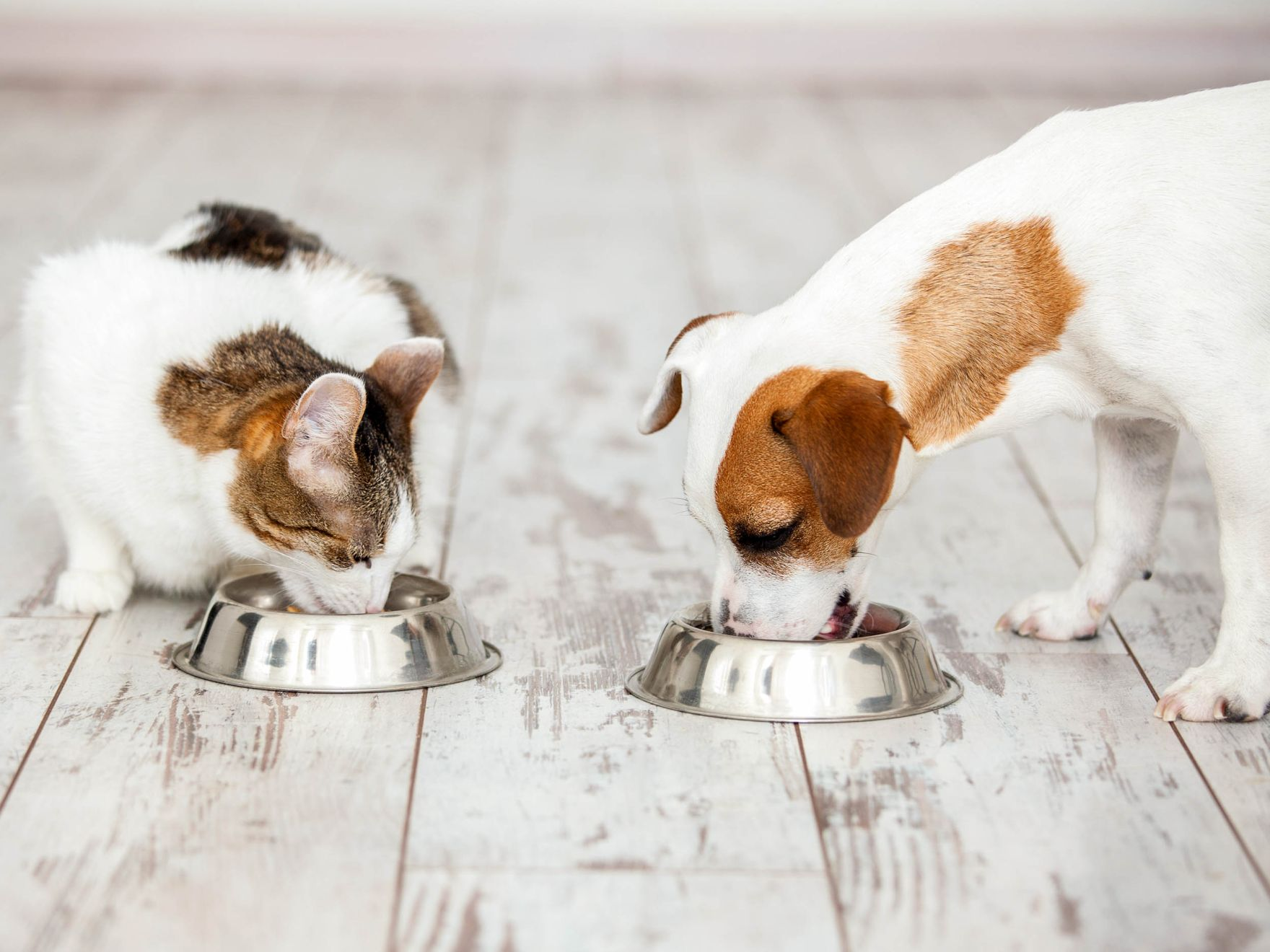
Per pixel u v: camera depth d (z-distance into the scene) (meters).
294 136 7.53
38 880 1.89
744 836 2.02
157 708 2.39
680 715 2.39
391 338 3.15
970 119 8.00
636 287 5.33
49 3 8.72
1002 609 2.90
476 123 7.98
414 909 1.84
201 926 1.80
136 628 2.75
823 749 2.27
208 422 2.59
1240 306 2.27
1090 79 8.95
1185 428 2.40
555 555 3.17
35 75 8.80
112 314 2.74
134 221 5.84
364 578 2.60
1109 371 2.37
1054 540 3.28
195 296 2.82
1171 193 2.31
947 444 2.42
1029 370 2.40
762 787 2.15
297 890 1.88
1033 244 2.37
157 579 2.88
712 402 2.33
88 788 2.13
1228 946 1.78
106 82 8.71
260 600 2.81
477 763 2.22
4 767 2.19
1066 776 2.20
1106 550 2.70
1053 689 2.52
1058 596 2.76
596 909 1.85
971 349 2.38
